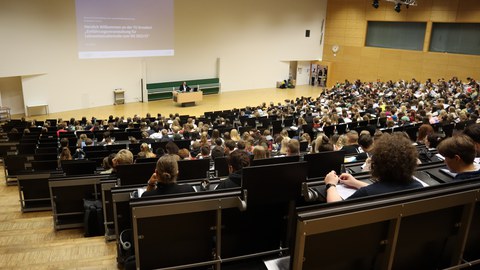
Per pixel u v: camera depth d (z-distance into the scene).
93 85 19.03
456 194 1.96
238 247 2.48
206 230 2.24
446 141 2.36
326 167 3.50
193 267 2.29
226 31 22.88
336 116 11.43
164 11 19.59
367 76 24.95
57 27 17.30
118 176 4.49
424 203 1.88
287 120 12.47
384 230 1.91
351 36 25.34
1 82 17.45
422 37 21.98
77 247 4.57
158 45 19.81
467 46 20.11
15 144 10.13
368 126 9.80
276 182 2.32
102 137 11.24
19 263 4.25
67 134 11.07
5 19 15.90
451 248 2.15
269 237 2.54
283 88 25.94
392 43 23.53
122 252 3.81
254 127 11.48
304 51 26.28
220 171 5.60
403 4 21.58
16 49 16.42
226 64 23.47
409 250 2.03
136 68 20.17
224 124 12.63
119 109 19.03
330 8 26.16
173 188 2.87
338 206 1.76
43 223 5.96
